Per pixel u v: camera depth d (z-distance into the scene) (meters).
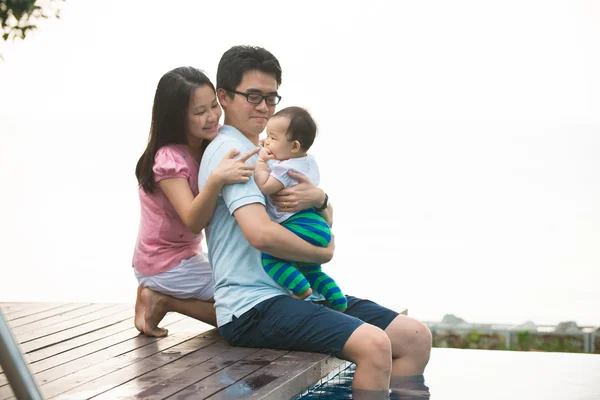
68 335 4.20
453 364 4.77
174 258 3.99
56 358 3.67
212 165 3.55
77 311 4.94
